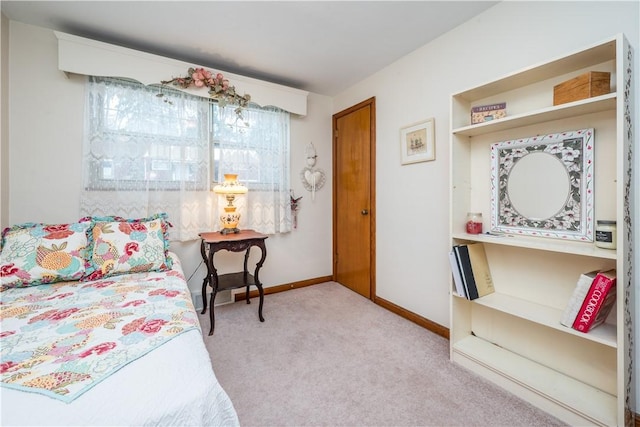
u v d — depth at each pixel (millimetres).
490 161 1669
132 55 2025
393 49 2211
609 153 1242
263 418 1264
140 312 1075
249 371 1602
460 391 1438
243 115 2607
